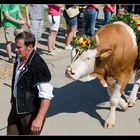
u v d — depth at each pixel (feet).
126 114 23.71
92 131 21.59
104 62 20.70
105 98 26.16
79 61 19.75
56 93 26.76
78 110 24.22
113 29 20.98
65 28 45.29
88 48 19.71
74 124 22.34
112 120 22.03
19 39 15.76
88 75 20.43
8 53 32.50
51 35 35.09
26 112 16.26
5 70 30.68
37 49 36.65
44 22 46.65
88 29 38.27
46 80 15.99
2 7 31.76
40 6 32.99
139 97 26.17
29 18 33.04
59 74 30.42
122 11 23.29
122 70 21.38
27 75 15.99
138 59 21.95
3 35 40.78
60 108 24.41
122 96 26.32
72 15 35.58
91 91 27.22
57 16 34.73
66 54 35.73
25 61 16.08
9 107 24.40
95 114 23.68
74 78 19.61
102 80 21.30
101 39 20.36
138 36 21.68
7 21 31.86
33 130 16.01
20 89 16.20
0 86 27.78
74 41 19.86
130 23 22.17
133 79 28.63
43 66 15.98
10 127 17.01
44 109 15.98
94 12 37.47
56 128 21.80
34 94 16.20
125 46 20.95
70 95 26.53
